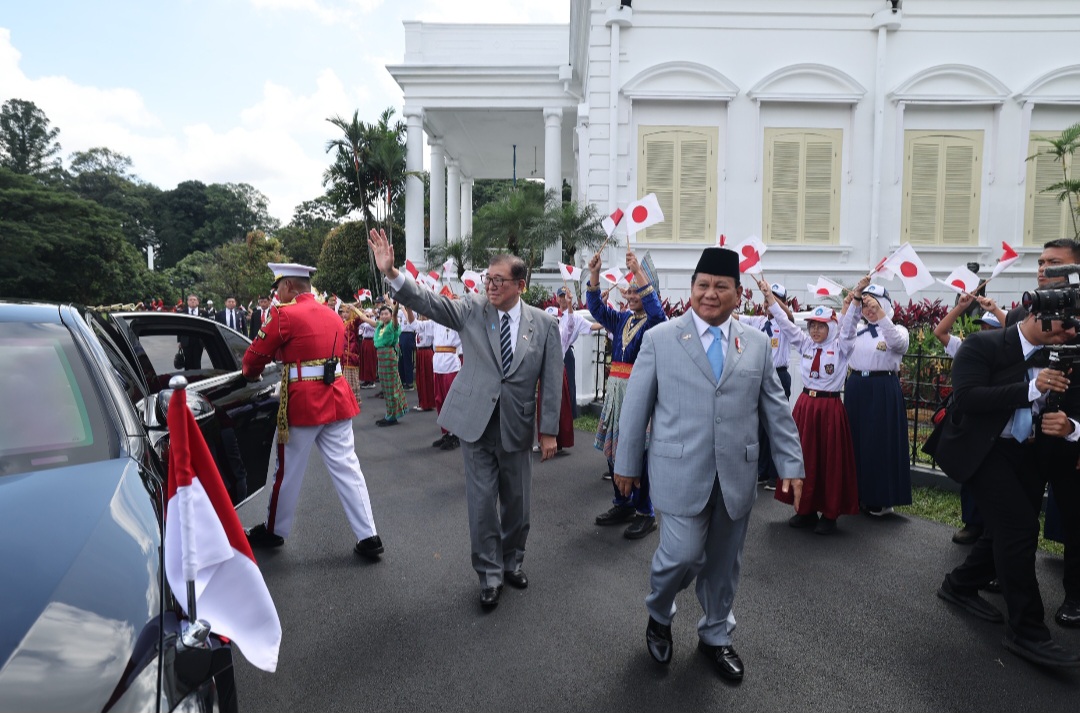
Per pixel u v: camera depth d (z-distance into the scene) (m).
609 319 5.74
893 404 5.54
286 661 3.47
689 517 3.23
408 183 20.36
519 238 18.77
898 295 14.17
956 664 3.43
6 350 2.79
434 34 20.53
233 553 2.36
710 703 3.11
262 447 5.29
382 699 3.14
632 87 14.02
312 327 4.77
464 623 3.88
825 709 3.06
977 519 4.98
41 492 2.20
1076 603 3.88
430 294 4.13
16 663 1.57
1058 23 13.82
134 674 1.67
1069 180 13.77
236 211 75.69
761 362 3.33
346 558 4.88
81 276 37.69
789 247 14.31
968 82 13.90
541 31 20.53
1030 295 3.34
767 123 14.19
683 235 14.41
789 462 3.30
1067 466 3.71
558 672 3.37
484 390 4.16
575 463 7.71
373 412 11.59
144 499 2.30
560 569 4.68
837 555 4.87
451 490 6.66
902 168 14.19
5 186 36.78
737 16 13.97
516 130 24.11
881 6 13.88
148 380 4.85
